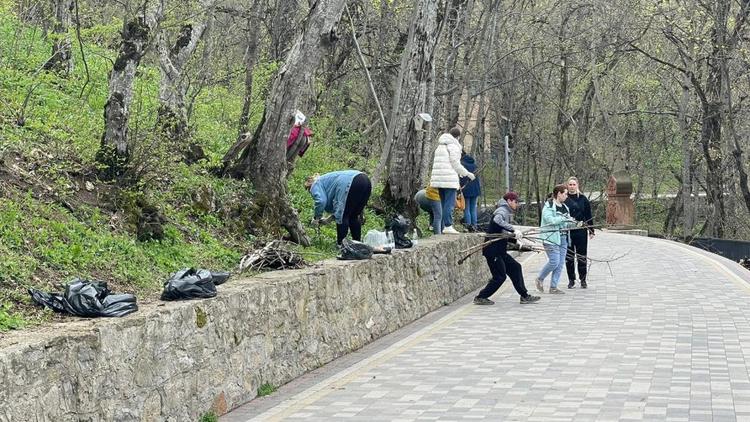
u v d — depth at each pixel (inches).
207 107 842.2
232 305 401.7
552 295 762.8
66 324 317.7
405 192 875.4
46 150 525.7
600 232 1647.4
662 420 354.0
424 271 688.4
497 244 715.4
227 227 585.0
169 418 347.9
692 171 2126.0
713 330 569.0
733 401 383.2
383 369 477.4
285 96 626.8
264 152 625.9
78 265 415.8
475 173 942.4
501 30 1541.6
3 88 617.6
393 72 1230.3
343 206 627.5
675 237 1868.8
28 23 776.3
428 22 875.4
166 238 510.3
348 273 537.6
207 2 708.0
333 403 402.3
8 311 334.0
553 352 509.0
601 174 2340.1
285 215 624.1
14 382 266.4
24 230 420.2
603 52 2011.6
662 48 1957.4
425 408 386.6
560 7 1809.8
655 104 2293.3
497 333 582.9
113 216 491.2
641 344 526.0
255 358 419.8
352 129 1157.1
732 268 924.6
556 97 2293.3
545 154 2386.8
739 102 1782.7
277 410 391.9
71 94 707.4
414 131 875.4
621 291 773.3
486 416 369.4
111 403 312.8
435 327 618.5
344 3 634.2
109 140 527.8
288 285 458.6
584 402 388.2
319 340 491.5
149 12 540.4
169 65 657.6
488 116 2249.0
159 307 358.0
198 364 370.6
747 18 1641.2
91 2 779.4
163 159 558.6
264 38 1023.0
